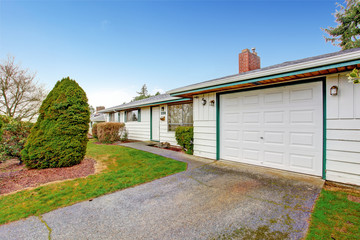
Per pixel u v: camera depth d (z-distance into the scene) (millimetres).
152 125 11289
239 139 5582
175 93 6566
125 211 2816
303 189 3498
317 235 2137
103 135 11086
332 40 14445
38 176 4430
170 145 9602
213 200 3148
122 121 14547
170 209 2861
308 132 4242
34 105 14219
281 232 2225
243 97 5457
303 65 3510
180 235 2215
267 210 2762
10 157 5297
